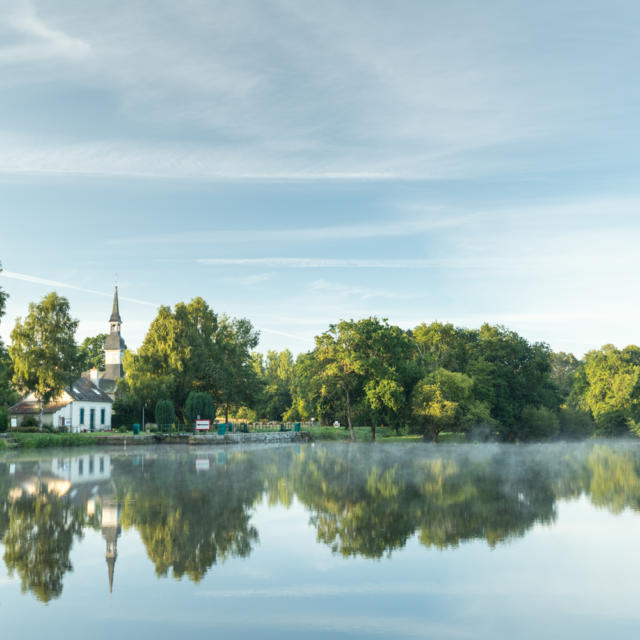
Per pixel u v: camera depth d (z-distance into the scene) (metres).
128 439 72.12
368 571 12.98
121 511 20.02
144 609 10.66
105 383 123.00
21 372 71.38
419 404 76.75
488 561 13.74
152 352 91.62
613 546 15.09
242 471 34.59
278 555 14.25
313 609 10.68
